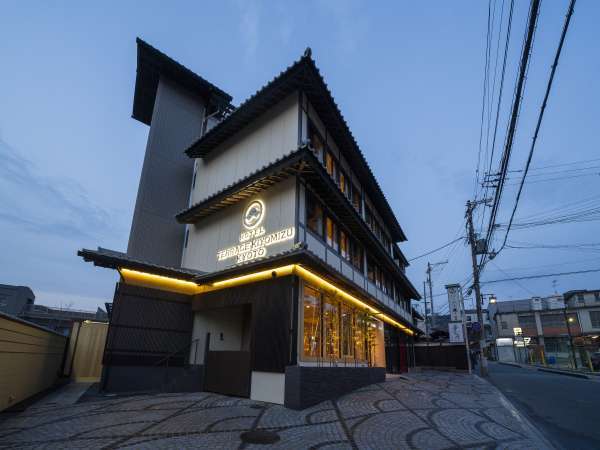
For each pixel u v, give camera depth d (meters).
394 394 11.31
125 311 11.25
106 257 10.70
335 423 7.31
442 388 13.80
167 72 17.86
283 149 12.47
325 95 13.05
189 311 12.80
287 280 10.04
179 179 16.89
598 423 8.62
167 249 15.52
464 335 27.62
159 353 11.65
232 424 6.98
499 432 7.12
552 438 7.18
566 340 47.78
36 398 9.74
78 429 6.46
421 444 6.07
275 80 12.55
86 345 14.84
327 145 14.69
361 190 19.00
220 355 11.23
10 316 7.80
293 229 10.84
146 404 8.82
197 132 18.27
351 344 13.45
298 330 9.75
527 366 39.22
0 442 5.68
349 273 14.82
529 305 54.31
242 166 14.11
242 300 11.13
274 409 8.45
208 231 14.70
